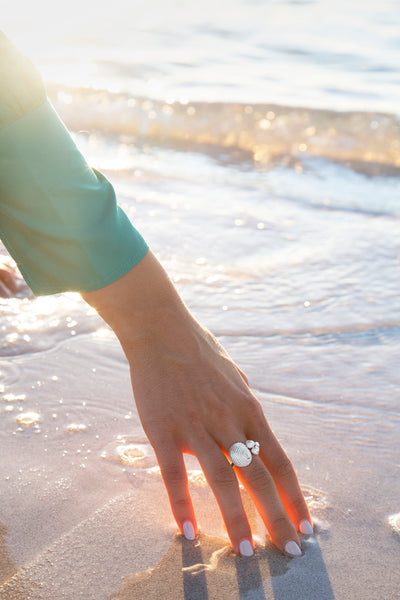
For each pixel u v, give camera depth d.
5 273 1.08
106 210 0.54
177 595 0.57
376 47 4.63
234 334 1.00
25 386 0.84
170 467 0.61
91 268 0.54
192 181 1.87
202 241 1.37
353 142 2.53
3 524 0.64
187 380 0.60
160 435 0.60
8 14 5.43
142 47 4.40
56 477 0.69
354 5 6.44
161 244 1.33
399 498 0.68
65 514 0.65
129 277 0.56
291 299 1.12
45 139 0.52
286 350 0.96
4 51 0.51
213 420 0.60
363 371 0.91
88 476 0.70
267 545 0.62
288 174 2.08
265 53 4.35
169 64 3.90
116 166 1.99
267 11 6.05
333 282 1.18
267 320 1.04
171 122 2.71
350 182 2.01
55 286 0.55
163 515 0.65
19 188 0.52
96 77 3.43
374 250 1.35
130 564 0.60
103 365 0.89
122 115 2.78
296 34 5.06
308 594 0.58
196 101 3.03
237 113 2.87
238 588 0.58
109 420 0.78
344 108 3.00
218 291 1.14
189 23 5.41
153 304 0.58
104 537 0.63
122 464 0.72
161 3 6.35
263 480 0.61
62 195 0.52
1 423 0.77
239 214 1.56
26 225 0.53
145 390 0.60
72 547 0.62
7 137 0.51
